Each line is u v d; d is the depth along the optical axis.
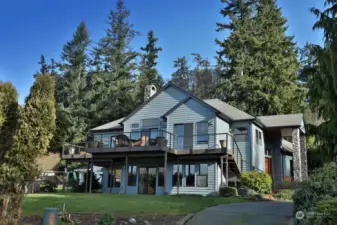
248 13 39.50
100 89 41.12
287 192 18.75
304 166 25.03
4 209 6.69
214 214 10.38
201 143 20.98
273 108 33.75
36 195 16.00
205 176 20.47
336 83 9.39
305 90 33.78
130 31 47.31
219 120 21.34
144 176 22.66
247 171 20.95
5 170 6.77
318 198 6.65
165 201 13.93
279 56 34.88
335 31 9.88
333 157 10.03
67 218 8.23
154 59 50.75
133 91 41.88
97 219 8.92
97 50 46.84
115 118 39.72
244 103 34.56
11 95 8.10
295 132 23.48
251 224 8.85
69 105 40.22
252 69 35.03
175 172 21.53
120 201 13.42
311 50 10.59
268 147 25.84
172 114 22.28
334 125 9.75
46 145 7.20
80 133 38.12
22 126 7.05
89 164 24.75
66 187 24.66
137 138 23.62
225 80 35.94
